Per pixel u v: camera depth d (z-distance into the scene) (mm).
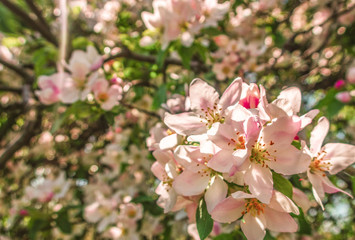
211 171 1065
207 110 1134
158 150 1186
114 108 2082
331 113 2027
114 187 3338
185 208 1223
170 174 1112
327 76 3430
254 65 2879
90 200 3328
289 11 3422
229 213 1051
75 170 3932
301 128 1044
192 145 1119
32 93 3064
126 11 3094
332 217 4035
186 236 2719
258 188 979
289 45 3332
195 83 1153
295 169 999
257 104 1099
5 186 4188
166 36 1929
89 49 1975
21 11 1988
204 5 1978
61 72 1956
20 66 2914
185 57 2047
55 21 2709
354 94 2092
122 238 2627
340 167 1126
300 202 1102
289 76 3557
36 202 3414
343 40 3141
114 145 3131
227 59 2803
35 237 2590
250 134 979
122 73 2541
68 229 2605
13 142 2734
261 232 1050
